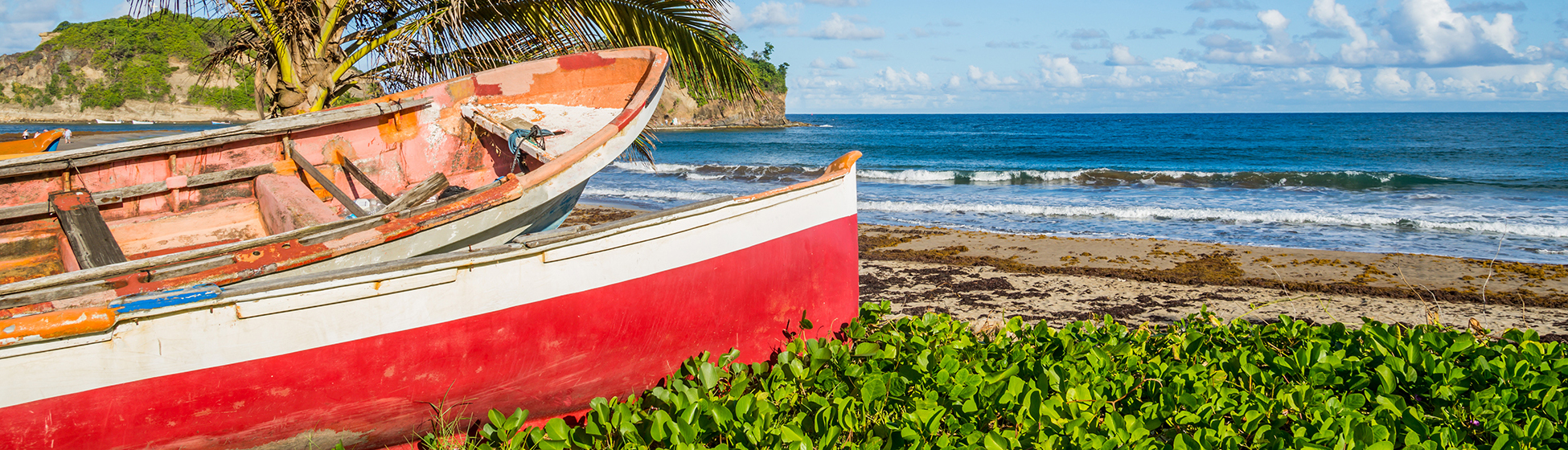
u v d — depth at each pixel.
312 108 6.27
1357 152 35.47
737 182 20.78
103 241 3.16
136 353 2.25
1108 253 8.74
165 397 2.32
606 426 2.89
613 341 3.17
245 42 6.88
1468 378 3.26
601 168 3.96
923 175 21.33
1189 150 39.81
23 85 47.50
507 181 3.54
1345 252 8.67
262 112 7.08
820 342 3.85
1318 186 18.81
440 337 2.73
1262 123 82.38
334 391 2.59
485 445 2.76
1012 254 8.77
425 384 2.76
